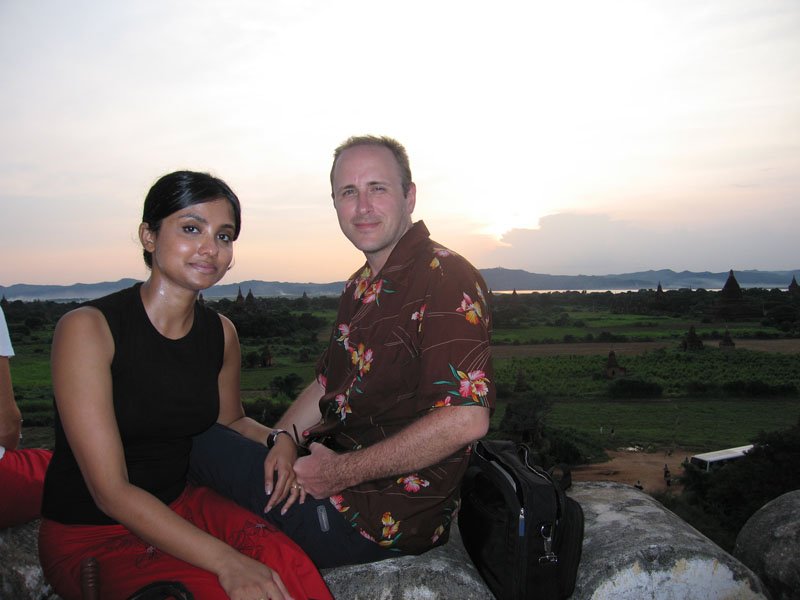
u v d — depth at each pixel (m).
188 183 1.74
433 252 1.99
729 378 100.81
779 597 2.57
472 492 2.04
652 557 1.98
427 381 1.82
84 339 1.62
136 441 1.79
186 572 1.62
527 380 101.62
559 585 1.87
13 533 2.40
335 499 1.94
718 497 36.28
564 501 1.89
